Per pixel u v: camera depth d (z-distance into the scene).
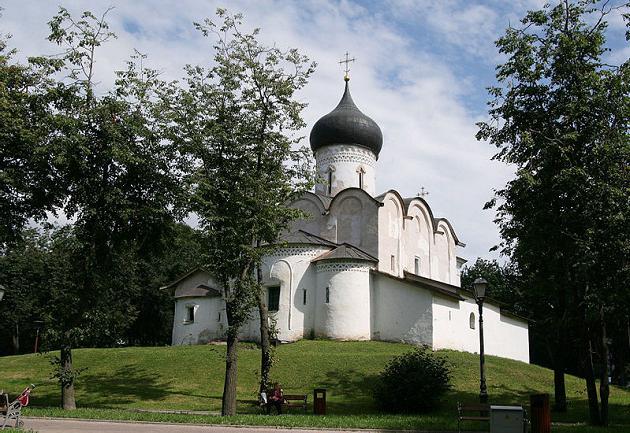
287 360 29.81
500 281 60.94
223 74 22.03
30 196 22.56
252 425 17.20
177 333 41.94
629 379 48.97
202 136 21.47
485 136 21.94
